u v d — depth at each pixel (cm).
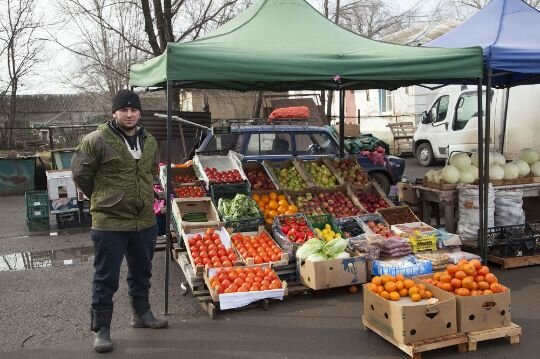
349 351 455
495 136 1246
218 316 544
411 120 2378
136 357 454
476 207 704
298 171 816
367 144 1356
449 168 745
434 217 845
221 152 921
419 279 488
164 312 555
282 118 1202
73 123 3566
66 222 1083
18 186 1555
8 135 2661
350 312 546
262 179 790
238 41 611
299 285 607
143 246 475
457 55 610
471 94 1563
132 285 507
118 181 448
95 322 466
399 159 1247
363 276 602
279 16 684
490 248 695
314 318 532
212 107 2673
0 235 1023
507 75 922
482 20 812
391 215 732
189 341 484
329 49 613
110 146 443
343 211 745
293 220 679
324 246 597
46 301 610
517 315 524
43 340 497
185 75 534
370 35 2369
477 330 447
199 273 575
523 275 653
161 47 1477
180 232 659
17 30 2917
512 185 750
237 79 552
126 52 2041
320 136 1081
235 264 593
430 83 824
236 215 655
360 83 859
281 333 498
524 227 702
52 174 1075
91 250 877
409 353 423
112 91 2394
